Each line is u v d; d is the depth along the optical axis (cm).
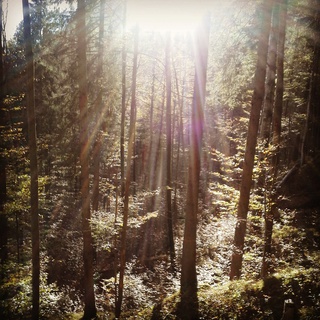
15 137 1343
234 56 1131
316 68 1633
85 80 1062
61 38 1095
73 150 1872
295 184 1534
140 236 2050
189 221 1026
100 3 1081
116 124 1867
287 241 1103
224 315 824
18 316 1120
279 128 1176
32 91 974
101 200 2267
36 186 994
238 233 1008
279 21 1117
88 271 1123
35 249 1012
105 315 1141
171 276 1339
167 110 1886
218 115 2655
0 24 1295
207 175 2717
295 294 764
